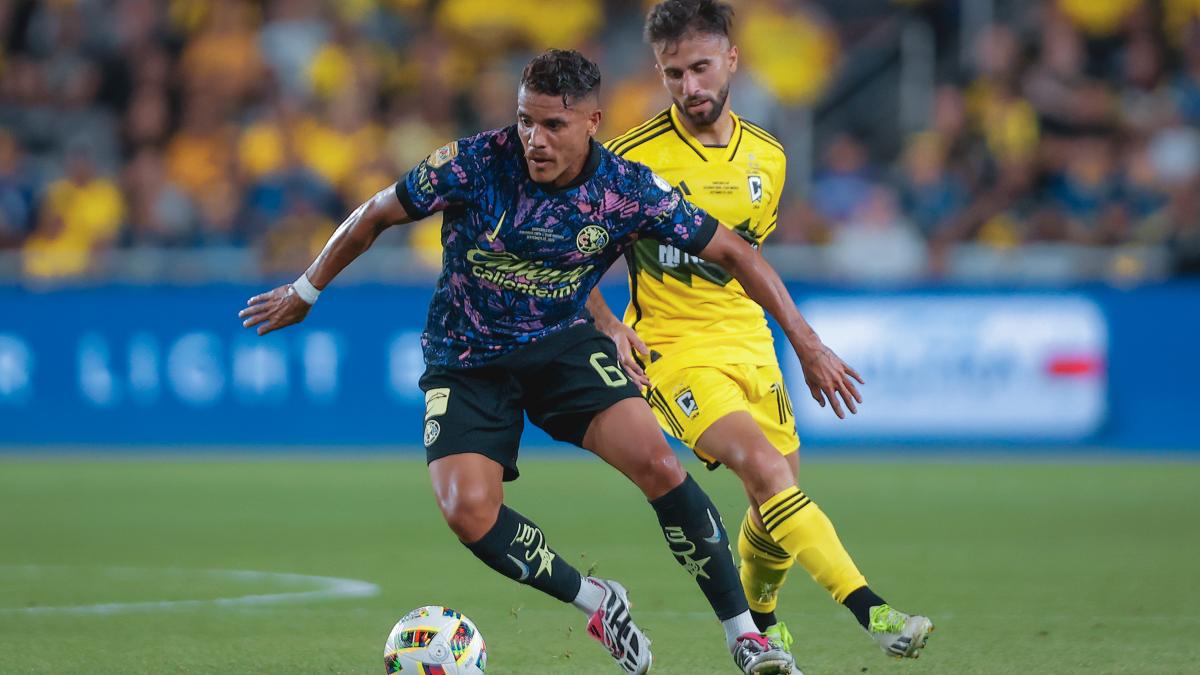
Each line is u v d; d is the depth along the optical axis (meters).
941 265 55.12
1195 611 23.94
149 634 22.06
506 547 17.50
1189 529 35.00
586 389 17.83
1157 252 54.59
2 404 53.41
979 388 50.91
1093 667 19.16
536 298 17.64
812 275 55.50
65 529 35.72
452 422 17.66
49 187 60.88
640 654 17.81
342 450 52.81
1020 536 33.94
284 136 60.88
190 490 43.53
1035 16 66.44
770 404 20.52
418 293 52.78
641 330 20.61
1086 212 58.97
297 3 67.56
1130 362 50.69
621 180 17.31
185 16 67.00
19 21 67.94
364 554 31.47
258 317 18.08
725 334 20.27
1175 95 62.72
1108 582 27.23
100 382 53.34
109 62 66.44
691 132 20.66
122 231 59.72
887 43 68.06
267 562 30.34
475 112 65.62
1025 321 50.75
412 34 68.69
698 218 17.70
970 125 61.56
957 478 45.72
